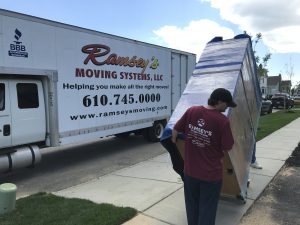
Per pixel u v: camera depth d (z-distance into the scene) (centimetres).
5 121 759
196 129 403
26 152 796
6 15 734
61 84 864
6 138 761
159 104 1292
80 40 916
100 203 590
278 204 592
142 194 645
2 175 841
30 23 784
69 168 907
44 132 845
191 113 414
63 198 618
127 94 1108
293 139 1270
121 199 619
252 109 689
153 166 874
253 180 715
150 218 529
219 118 396
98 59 978
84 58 930
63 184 757
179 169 516
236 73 555
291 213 552
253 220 526
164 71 1314
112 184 722
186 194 427
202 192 406
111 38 1027
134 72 1140
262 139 1266
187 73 1470
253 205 585
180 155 509
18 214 541
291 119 2198
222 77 557
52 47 838
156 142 1309
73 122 900
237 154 528
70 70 888
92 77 959
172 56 1362
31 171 879
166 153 1075
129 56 1111
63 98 870
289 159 911
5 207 546
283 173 787
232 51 607
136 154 1086
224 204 579
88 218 513
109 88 1025
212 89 540
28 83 809
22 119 793
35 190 719
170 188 678
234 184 536
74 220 508
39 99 833
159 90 1288
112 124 1041
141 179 752
